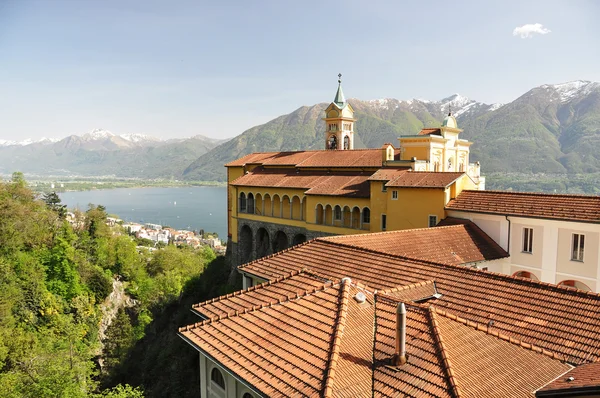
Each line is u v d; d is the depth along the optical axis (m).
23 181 92.88
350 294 20.64
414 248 32.28
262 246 66.88
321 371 15.48
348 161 59.28
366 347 16.97
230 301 24.22
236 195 69.50
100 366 62.25
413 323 17.91
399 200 43.25
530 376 15.02
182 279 90.50
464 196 40.19
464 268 23.94
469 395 13.57
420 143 55.88
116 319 69.62
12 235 71.44
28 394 37.69
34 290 63.47
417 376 14.76
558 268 32.94
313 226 55.59
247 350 18.20
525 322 18.83
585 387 12.52
